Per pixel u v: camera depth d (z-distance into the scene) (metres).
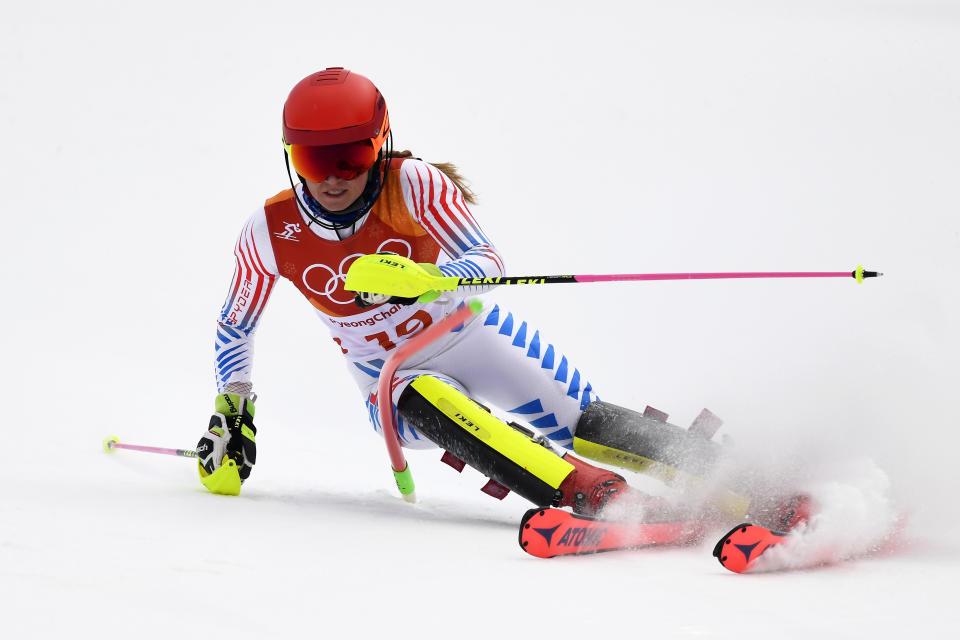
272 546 10.89
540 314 29.31
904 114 58.94
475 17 76.31
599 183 44.41
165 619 7.97
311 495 15.45
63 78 54.31
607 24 78.75
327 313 14.67
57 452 16.78
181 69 57.47
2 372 21.81
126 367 23.64
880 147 52.00
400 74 60.62
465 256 13.67
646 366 24.45
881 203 42.41
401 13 75.06
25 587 8.53
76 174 42.69
